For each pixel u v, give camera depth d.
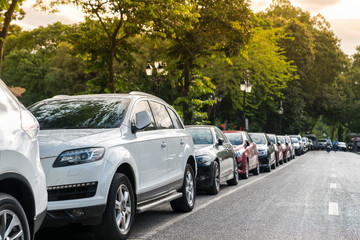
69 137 6.45
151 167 7.71
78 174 6.05
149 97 8.70
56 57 49.22
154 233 7.42
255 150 20.83
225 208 10.20
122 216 6.64
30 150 4.41
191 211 9.81
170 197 8.52
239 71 40.62
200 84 26.00
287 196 12.37
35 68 52.25
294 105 58.31
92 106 7.73
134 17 18.66
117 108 7.59
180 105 28.59
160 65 24.62
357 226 8.12
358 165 29.94
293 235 7.27
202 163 12.59
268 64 41.16
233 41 24.64
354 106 77.19
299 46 56.41
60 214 5.98
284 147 33.19
